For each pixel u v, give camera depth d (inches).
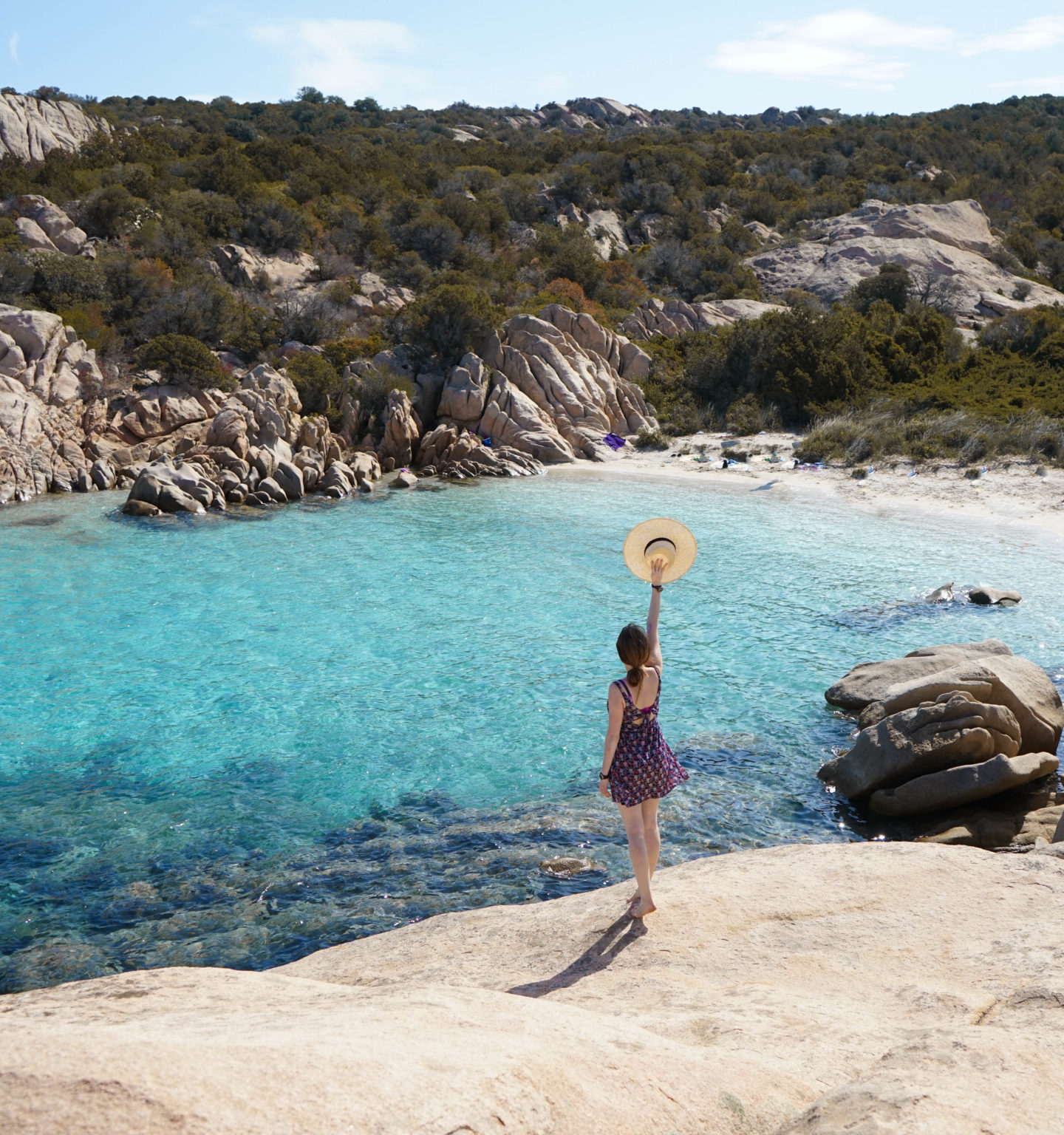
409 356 1560.0
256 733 506.3
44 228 1768.0
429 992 169.3
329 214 2292.1
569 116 5812.0
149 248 1847.9
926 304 2356.1
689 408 1617.9
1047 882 242.7
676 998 190.7
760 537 947.3
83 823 412.2
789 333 1577.3
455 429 1422.2
